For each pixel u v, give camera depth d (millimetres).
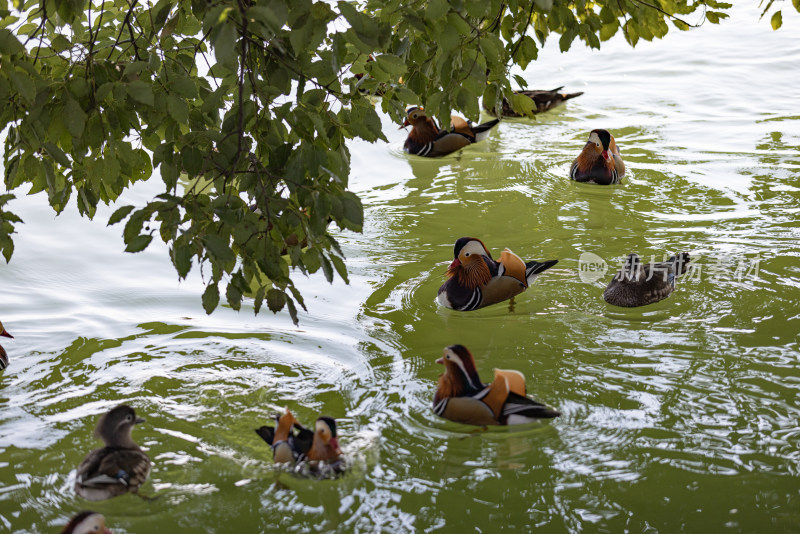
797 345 11094
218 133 8461
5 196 8531
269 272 8156
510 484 8656
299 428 9078
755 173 17359
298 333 11852
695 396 10062
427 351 11367
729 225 15047
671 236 14695
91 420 9812
